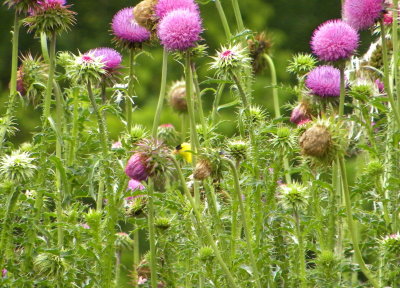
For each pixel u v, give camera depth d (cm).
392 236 930
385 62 1003
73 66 950
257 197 959
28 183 957
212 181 956
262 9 2833
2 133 999
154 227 1014
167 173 889
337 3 2798
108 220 938
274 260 952
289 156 1104
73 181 1060
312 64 1217
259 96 2372
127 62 2595
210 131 1020
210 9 2850
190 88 956
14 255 948
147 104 2523
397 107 1047
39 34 987
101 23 2920
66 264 924
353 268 925
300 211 1017
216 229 965
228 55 977
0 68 2844
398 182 973
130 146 955
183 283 1048
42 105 1080
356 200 1086
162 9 1016
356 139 1104
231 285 857
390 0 1116
